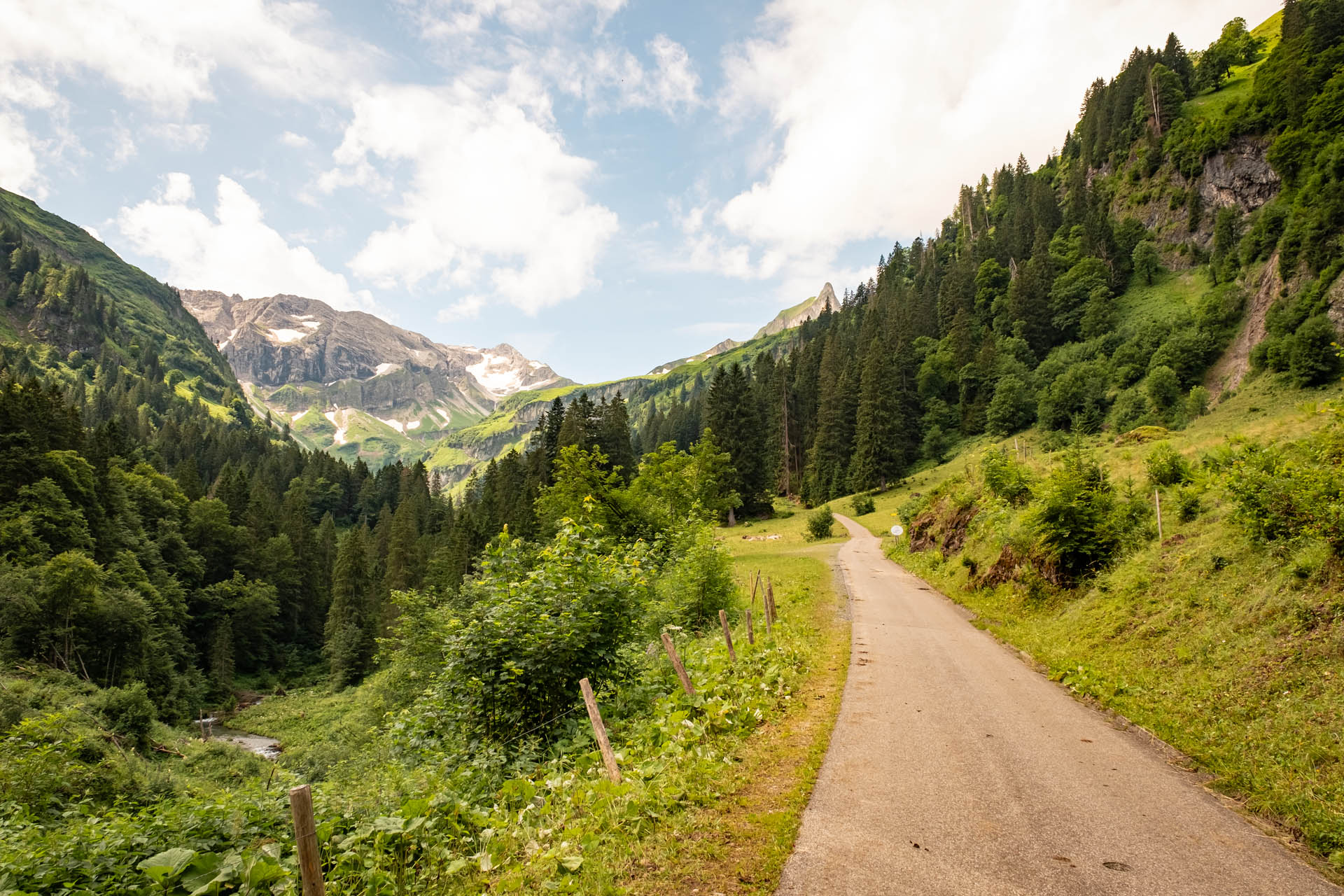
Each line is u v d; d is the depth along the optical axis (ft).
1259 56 489.67
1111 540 49.03
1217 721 24.73
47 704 85.97
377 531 357.00
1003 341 368.07
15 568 138.21
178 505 278.67
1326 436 34.76
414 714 30.48
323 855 16.87
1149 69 488.02
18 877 14.93
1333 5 344.90
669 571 71.20
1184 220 388.16
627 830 17.60
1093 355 331.98
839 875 15.03
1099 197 461.37
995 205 575.79
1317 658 24.45
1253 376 238.48
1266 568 31.45
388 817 17.93
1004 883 14.65
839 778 21.48
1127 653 34.99
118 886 14.94
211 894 13.69
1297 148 318.45
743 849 16.47
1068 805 19.20
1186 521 44.47
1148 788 20.58
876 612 63.36
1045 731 26.71
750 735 26.58
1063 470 53.83
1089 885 14.56
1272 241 297.53
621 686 32.91
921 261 626.23
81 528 179.01
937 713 29.50
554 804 20.33
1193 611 34.09
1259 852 16.26
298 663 249.96
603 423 243.81
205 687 180.24
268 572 269.85
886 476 274.36
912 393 341.00
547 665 29.01
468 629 29.78
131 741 90.79
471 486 438.81
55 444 228.43
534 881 15.33
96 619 137.80
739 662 38.58
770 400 367.04
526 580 31.91
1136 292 372.99
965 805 19.22
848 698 32.35
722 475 239.30
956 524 94.99
